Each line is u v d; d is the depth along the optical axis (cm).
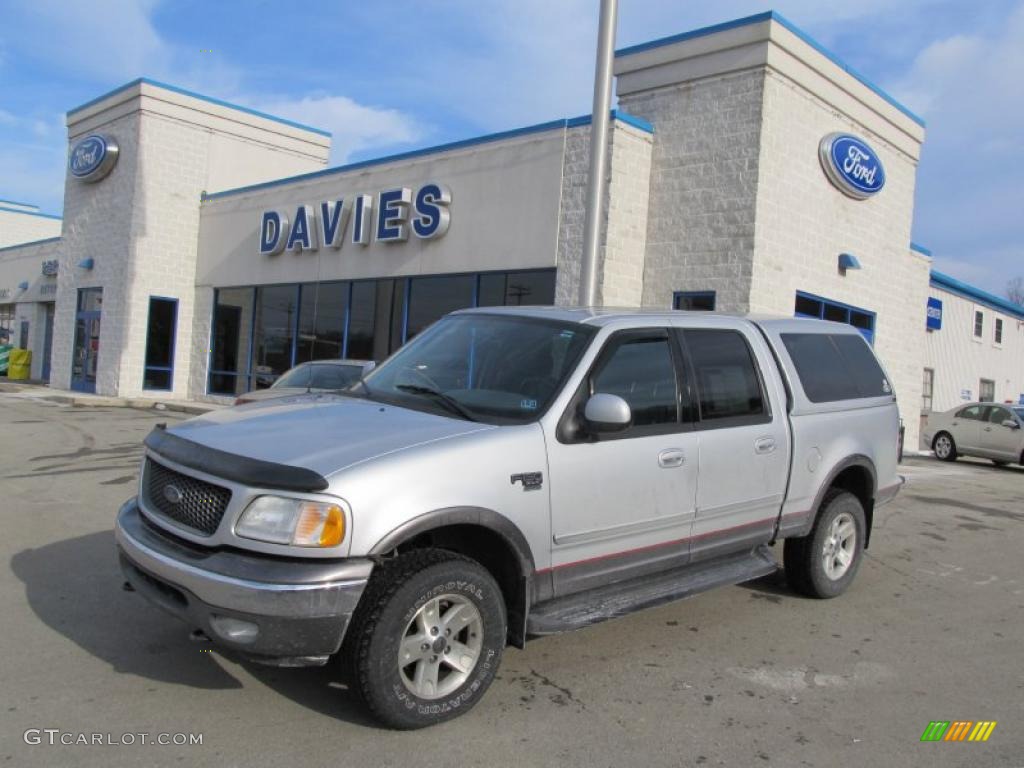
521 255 1448
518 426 406
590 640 502
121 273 2195
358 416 420
